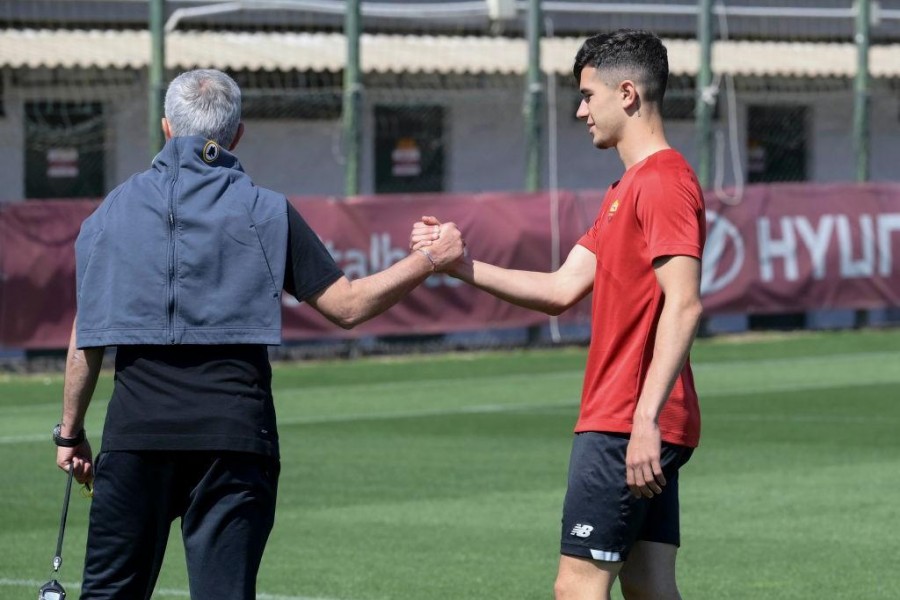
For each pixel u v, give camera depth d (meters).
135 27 66.19
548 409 45.84
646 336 14.32
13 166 63.34
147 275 13.50
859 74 68.69
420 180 70.06
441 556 25.28
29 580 23.48
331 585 23.12
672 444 14.41
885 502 30.14
